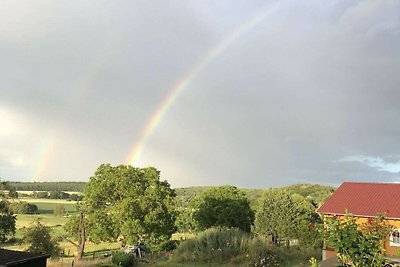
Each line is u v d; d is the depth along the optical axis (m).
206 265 27.47
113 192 39.28
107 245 55.59
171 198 39.28
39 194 118.56
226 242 29.77
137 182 39.47
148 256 33.09
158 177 39.94
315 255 29.77
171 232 39.00
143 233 36.75
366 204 25.70
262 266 26.20
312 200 61.56
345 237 8.16
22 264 15.23
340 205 26.34
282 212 40.16
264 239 31.50
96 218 37.62
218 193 51.78
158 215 37.00
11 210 29.62
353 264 8.19
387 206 24.72
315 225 9.78
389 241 22.09
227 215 50.28
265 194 49.59
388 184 27.86
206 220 50.91
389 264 10.33
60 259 29.20
